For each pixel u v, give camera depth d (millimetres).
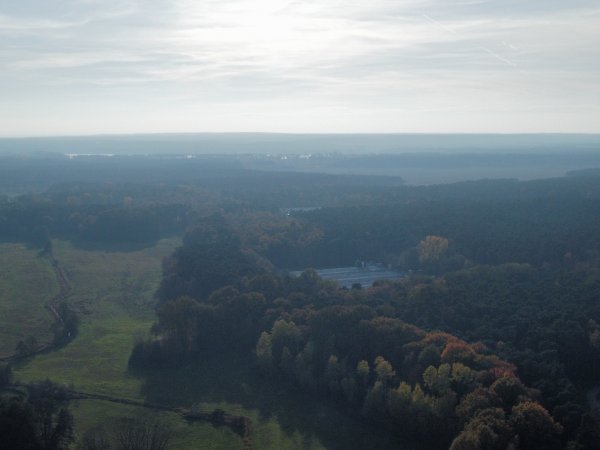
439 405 102688
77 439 102938
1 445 91812
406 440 104812
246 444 103438
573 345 120688
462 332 131250
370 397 110625
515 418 93375
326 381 120375
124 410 114125
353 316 131750
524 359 114188
